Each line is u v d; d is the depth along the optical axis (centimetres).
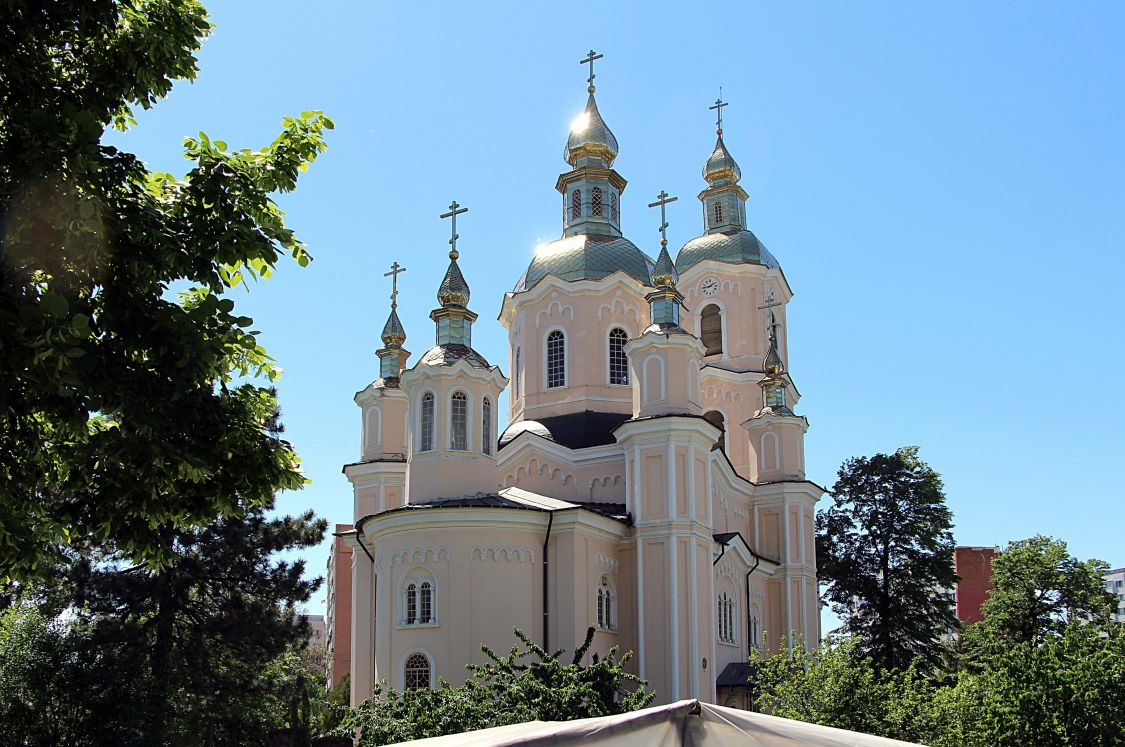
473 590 3909
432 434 4231
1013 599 6166
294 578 4272
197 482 1493
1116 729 2589
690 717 1086
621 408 5056
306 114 1627
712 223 6494
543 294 5225
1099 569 6341
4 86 1339
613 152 5722
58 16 1378
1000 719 2669
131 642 3862
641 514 4284
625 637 4262
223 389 1538
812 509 5484
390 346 5300
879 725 2819
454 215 4578
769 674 3250
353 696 4762
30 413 1311
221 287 1451
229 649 4194
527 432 4875
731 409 5894
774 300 6191
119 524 1478
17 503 1363
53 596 3969
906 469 6506
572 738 981
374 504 5000
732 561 4838
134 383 1334
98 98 1470
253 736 4244
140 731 3556
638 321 5228
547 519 4062
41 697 3538
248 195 1516
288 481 1549
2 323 1172
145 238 1379
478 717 2559
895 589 6338
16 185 1247
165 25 1516
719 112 6638
